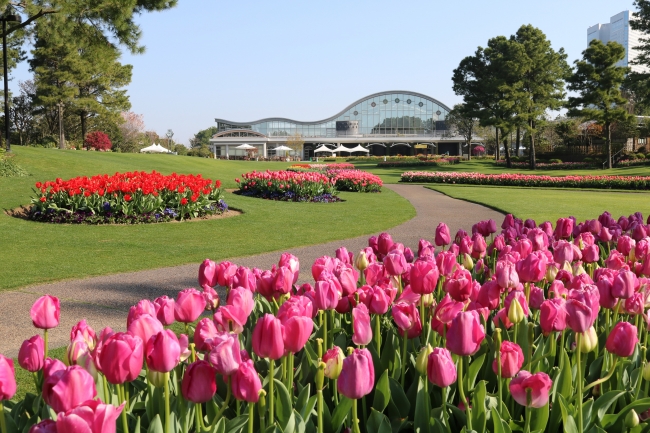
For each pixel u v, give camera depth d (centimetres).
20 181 2183
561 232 606
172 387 263
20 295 752
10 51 4562
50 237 1241
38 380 265
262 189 2462
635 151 7256
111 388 267
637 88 5734
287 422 220
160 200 1569
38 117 6738
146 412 237
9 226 1362
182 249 1130
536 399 213
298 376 294
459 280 290
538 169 6525
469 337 226
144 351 209
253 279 327
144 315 211
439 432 236
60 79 5459
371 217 1753
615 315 332
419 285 293
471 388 273
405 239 1307
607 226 716
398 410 257
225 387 269
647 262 381
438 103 12106
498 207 2030
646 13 5422
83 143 6347
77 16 2484
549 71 6388
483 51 6794
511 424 243
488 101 6881
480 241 464
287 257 356
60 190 1527
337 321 360
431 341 315
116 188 1538
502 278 302
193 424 251
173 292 779
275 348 213
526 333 294
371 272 360
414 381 270
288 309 240
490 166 7262
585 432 242
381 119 12394
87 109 5850
